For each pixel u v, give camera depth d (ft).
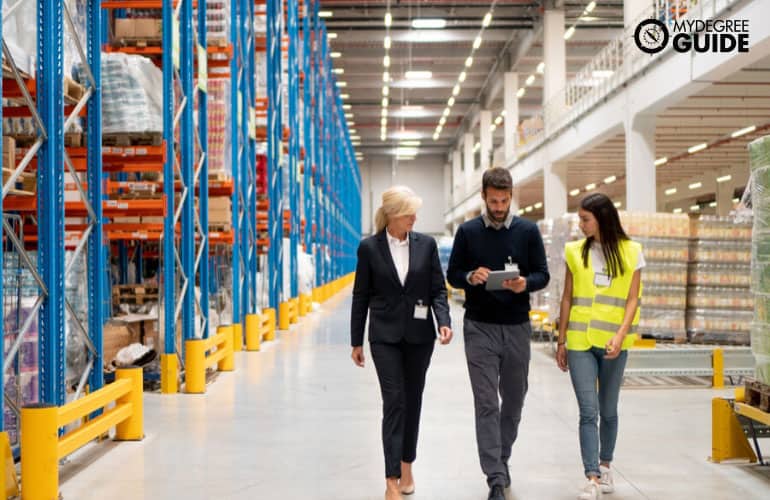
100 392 16.94
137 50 28.02
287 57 55.11
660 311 31.76
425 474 16.01
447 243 96.22
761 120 63.00
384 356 13.58
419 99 148.25
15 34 18.42
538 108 151.74
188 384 26.05
